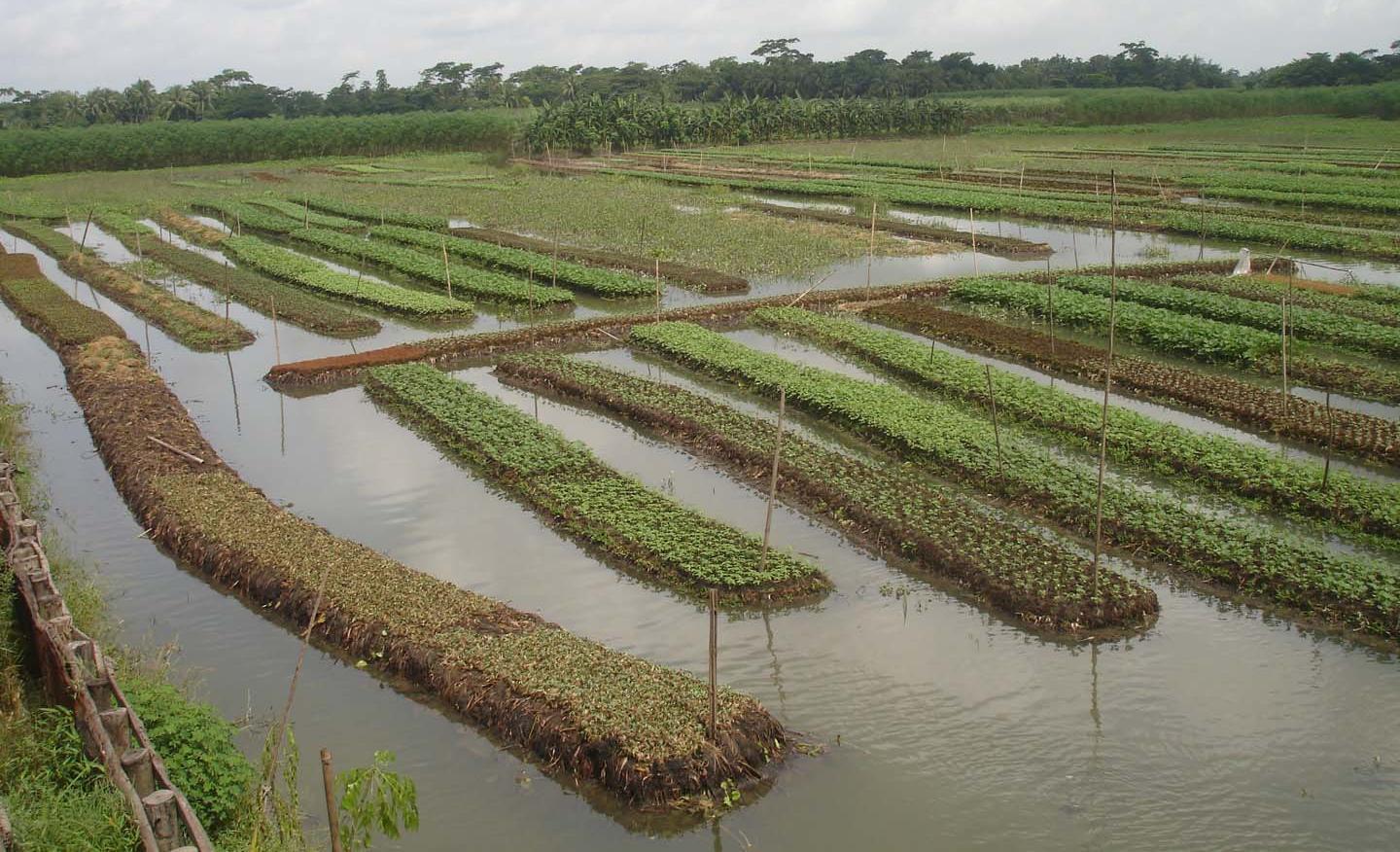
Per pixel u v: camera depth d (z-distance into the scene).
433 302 40.53
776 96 147.12
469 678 15.20
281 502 23.09
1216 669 16.14
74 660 12.57
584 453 24.33
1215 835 12.65
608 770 13.36
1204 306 36.91
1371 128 107.00
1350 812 13.00
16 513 17.89
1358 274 45.00
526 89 150.50
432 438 26.98
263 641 17.22
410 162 100.81
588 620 17.77
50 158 94.38
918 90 153.00
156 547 20.86
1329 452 21.44
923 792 13.48
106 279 47.19
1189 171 77.25
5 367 35.00
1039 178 76.81
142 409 28.17
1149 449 23.94
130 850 10.35
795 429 26.88
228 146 102.69
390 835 9.68
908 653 16.69
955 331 35.16
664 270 45.28
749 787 13.45
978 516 20.70
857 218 58.03
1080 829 12.80
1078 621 17.20
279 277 47.41
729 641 17.09
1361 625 16.97
